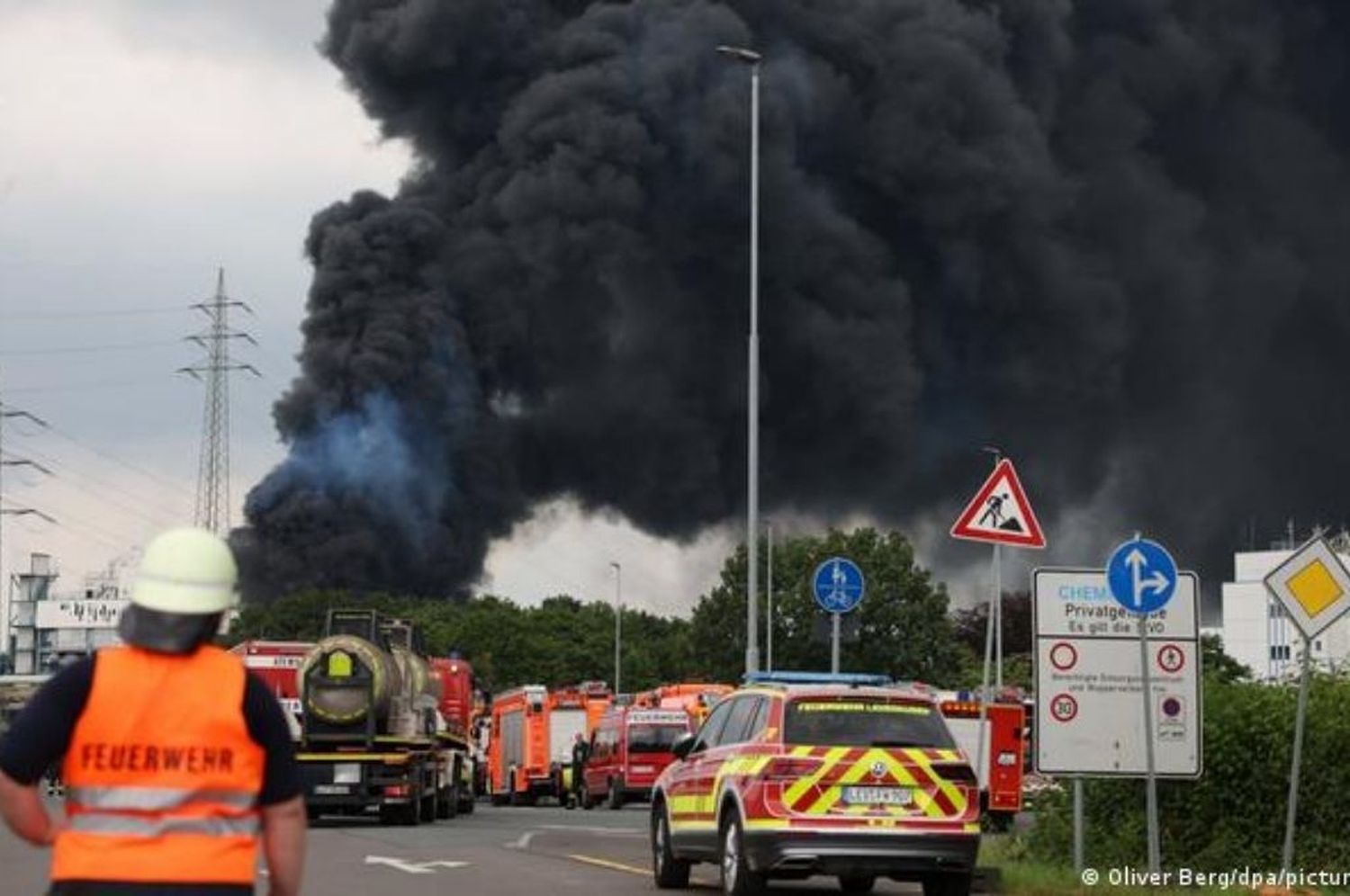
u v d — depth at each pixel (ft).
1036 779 100.22
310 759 112.88
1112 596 61.11
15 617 432.25
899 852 58.90
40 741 20.33
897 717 60.70
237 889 20.47
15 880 68.85
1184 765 63.16
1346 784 64.69
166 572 20.80
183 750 20.44
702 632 313.12
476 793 184.44
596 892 66.13
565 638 396.16
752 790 59.62
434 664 146.92
